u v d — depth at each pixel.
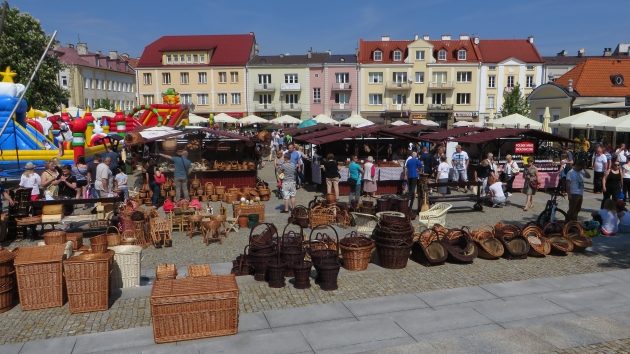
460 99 63.53
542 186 19.67
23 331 6.60
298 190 20.48
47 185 13.62
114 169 17.84
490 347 5.87
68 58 61.75
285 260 8.72
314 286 8.42
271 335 6.30
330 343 6.08
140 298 7.80
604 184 13.94
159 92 66.44
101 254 7.51
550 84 37.88
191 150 21.58
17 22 38.41
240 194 17.55
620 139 29.53
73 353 5.87
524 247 10.09
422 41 62.69
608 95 36.22
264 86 65.06
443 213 12.50
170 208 13.23
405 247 9.20
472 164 21.66
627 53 72.81
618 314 6.95
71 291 7.11
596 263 9.73
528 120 28.23
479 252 10.10
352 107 64.62
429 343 5.97
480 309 7.20
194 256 10.52
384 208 13.50
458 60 63.19
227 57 66.38
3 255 7.22
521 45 65.44
